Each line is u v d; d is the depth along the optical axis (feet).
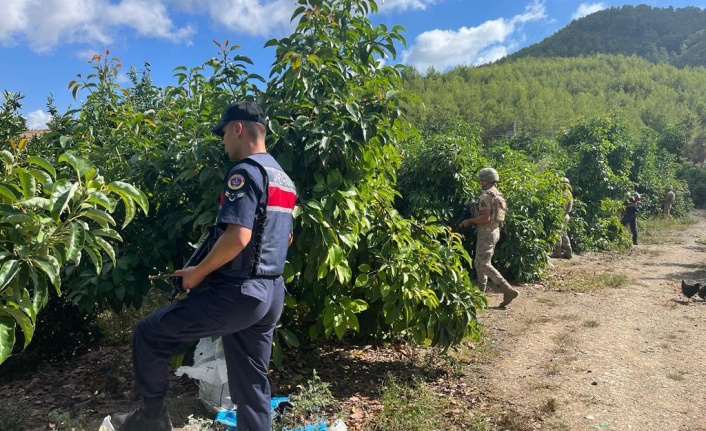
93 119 15.16
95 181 6.88
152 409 8.52
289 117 12.07
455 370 14.62
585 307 21.83
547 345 16.96
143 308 18.44
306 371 14.19
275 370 13.99
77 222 6.72
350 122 12.36
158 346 8.27
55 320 14.94
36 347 14.84
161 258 12.88
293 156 12.34
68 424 10.11
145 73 26.81
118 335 16.66
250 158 8.39
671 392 13.10
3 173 7.22
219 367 10.81
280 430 9.92
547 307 22.02
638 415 11.85
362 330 15.33
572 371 14.60
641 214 57.36
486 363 15.40
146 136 15.08
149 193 13.11
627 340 17.29
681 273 29.37
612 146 41.39
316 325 13.97
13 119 14.79
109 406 11.86
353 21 13.65
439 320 14.14
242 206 7.84
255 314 8.16
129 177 12.91
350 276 12.74
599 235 39.73
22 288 6.65
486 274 22.16
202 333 8.16
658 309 21.36
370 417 11.56
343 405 12.11
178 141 13.30
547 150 53.01
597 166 39.47
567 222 33.91
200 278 7.90
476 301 14.93
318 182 12.06
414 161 26.40
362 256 14.07
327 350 15.96
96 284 11.95
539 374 14.46
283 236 8.64
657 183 62.69
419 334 14.02
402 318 13.96
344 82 12.71
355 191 12.50
